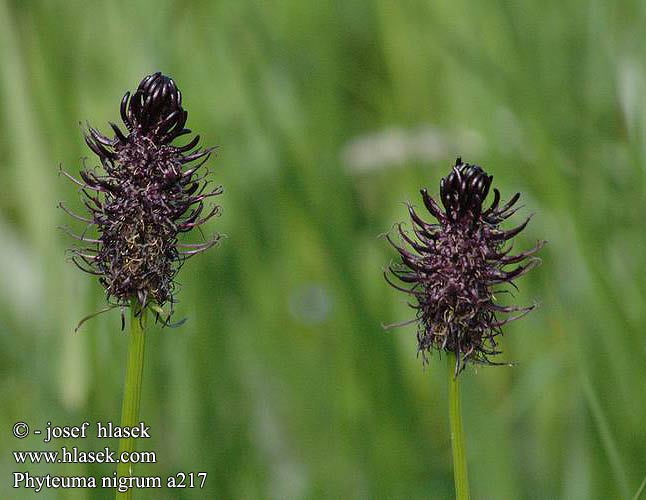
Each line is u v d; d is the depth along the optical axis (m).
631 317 8.43
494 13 9.73
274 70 9.89
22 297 8.86
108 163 4.80
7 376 8.27
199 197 4.84
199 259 8.70
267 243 9.40
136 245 4.79
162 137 4.79
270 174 9.38
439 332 4.94
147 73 9.35
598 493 8.09
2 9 8.24
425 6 10.40
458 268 4.89
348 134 10.41
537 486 8.73
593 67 9.44
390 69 10.87
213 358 8.39
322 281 9.12
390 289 9.51
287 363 8.91
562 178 8.67
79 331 7.45
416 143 10.10
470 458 8.22
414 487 8.20
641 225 8.76
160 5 9.48
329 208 9.06
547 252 9.19
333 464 8.33
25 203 7.91
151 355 8.35
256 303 9.23
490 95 9.87
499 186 9.70
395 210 9.96
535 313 9.40
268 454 8.70
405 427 8.34
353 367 8.41
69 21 9.26
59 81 8.19
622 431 8.06
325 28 10.52
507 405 8.73
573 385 8.57
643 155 8.84
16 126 8.02
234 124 9.57
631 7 9.37
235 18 9.95
